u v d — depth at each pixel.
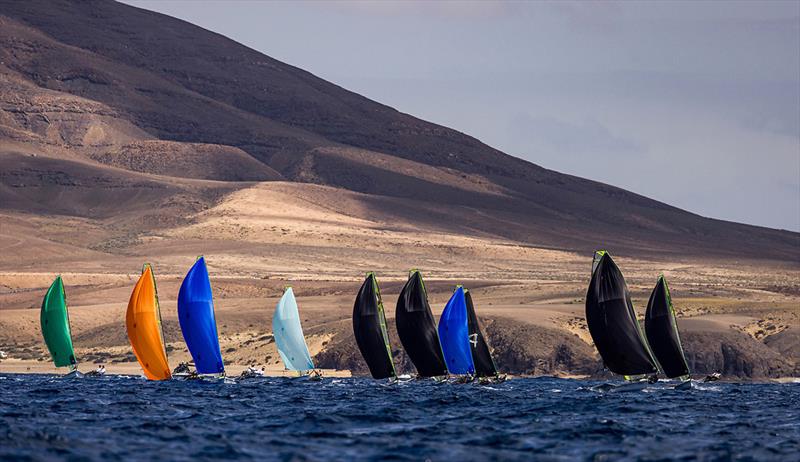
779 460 193.75
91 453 187.50
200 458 185.88
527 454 196.00
